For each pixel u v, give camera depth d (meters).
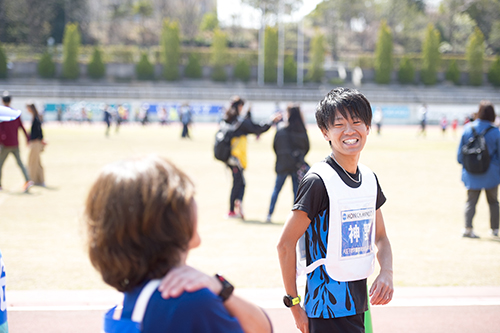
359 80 62.75
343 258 2.27
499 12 78.56
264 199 10.08
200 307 1.26
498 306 4.28
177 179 1.35
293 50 79.81
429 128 42.00
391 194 10.58
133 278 1.31
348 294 2.28
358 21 86.69
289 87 59.03
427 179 12.69
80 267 5.35
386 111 47.16
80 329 3.77
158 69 60.78
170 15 76.00
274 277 5.04
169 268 1.33
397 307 4.24
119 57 60.84
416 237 6.95
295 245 2.29
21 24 66.50
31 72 57.84
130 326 1.28
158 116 45.59
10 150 10.30
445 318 4.02
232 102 8.00
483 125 6.70
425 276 5.11
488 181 6.70
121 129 33.25
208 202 9.57
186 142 22.83
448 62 65.12
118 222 1.27
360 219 2.32
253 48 77.25
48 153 17.28
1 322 2.06
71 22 71.69
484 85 64.44
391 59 61.31
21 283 4.79
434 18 84.00
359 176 2.38
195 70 59.78
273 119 7.91
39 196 9.82
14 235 6.85
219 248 6.25
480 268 5.40
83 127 35.28
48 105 44.41
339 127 2.27
